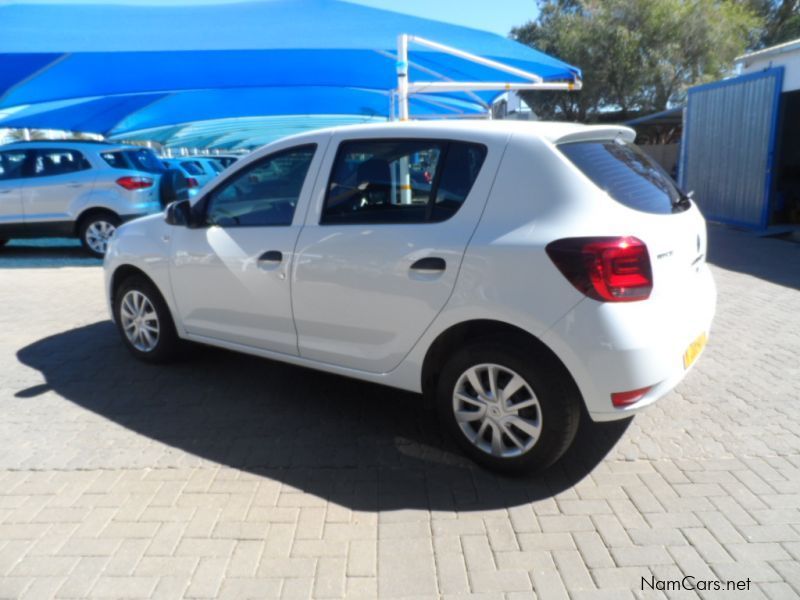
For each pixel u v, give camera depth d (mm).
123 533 2943
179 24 7676
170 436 3889
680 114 19656
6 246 11805
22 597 2549
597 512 3064
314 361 3967
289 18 8070
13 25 7387
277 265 3906
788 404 4215
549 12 28469
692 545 2809
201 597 2545
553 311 2980
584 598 2512
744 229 12273
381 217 3557
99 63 7043
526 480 3369
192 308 4496
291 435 3896
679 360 3158
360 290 3578
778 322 6074
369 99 12219
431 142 3484
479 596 2535
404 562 2736
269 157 4094
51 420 4113
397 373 3602
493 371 3256
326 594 2555
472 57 7156
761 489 3225
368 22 8078
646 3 25562
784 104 11180
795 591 2521
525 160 3182
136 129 13617
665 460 3535
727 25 25812
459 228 3268
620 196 3145
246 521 3027
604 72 26453
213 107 12602
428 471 3473
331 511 3102
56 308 6953
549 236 3004
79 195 9969
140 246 4730
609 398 2984
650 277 2973
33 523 3025
